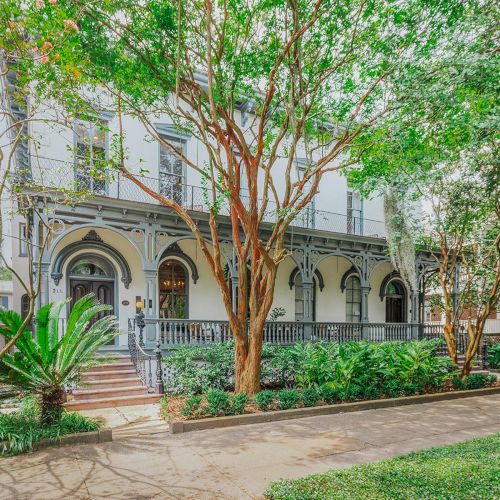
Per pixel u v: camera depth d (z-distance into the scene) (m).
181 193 13.98
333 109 9.68
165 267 14.59
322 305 18.17
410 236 12.86
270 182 9.64
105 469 5.23
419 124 7.88
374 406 8.84
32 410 6.85
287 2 7.57
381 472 4.79
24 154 11.24
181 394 9.66
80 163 9.73
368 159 9.39
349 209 18.16
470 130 6.65
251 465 5.36
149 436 6.73
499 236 11.55
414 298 17.33
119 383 10.06
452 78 6.59
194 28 8.17
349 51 8.06
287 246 15.20
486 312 11.93
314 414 8.14
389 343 12.50
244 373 9.02
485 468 4.89
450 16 7.11
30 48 6.12
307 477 4.71
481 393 10.83
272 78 8.12
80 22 7.33
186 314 14.79
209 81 7.70
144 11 7.68
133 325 12.26
